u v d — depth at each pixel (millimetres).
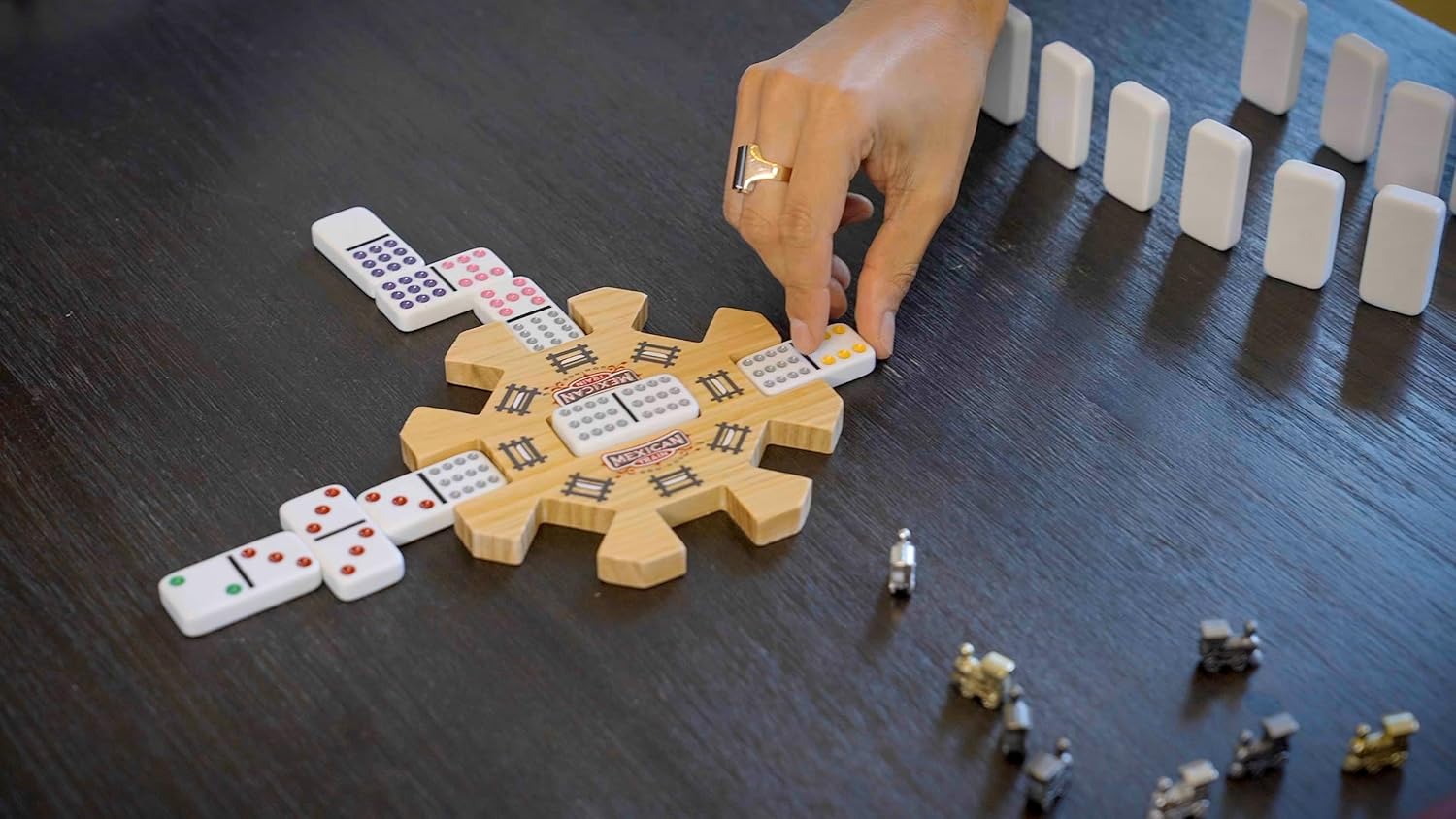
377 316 930
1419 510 829
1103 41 1069
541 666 779
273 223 982
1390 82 1028
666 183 1000
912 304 925
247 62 1085
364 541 811
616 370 878
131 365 908
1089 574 805
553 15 1116
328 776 747
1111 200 980
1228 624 773
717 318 906
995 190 987
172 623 797
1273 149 997
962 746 750
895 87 882
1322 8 1082
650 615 795
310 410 883
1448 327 907
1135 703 761
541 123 1039
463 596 804
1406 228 887
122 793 745
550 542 823
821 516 831
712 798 737
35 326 930
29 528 835
